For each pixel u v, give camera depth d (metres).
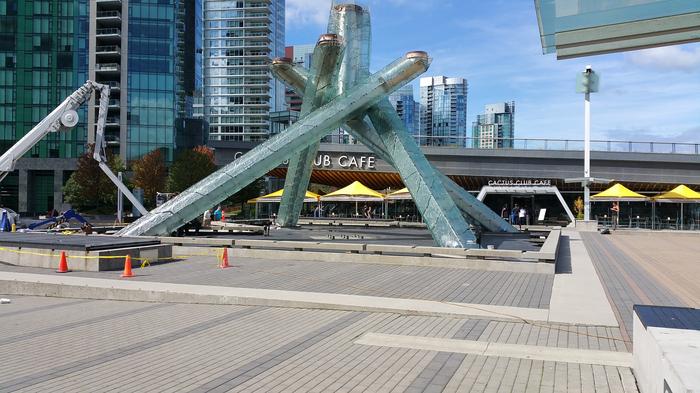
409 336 9.05
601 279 16.05
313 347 8.40
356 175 58.75
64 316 10.84
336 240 28.08
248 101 152.38
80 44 81.06
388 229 38.84
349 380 6.83
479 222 32.84
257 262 19.30
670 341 5.16
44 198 81.12
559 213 58.78
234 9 153.88
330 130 26.75
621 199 43.81
